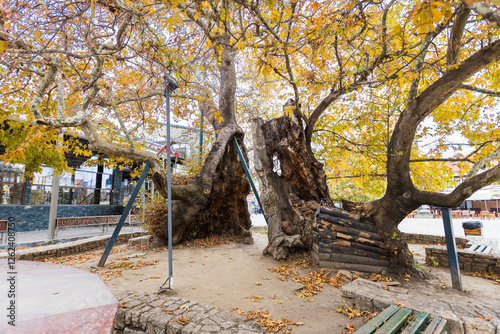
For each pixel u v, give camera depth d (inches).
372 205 281.3
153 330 136.8
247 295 201.2
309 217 335.0
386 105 324.5
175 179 428.5
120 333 148.8
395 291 177.9
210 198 437.7
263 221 1004.6
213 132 512.1
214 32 264.1
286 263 301.9
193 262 301.0
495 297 205.0
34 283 63.1
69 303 51.5
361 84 253.4
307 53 255.8
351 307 172.7
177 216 384.8
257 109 590.2
